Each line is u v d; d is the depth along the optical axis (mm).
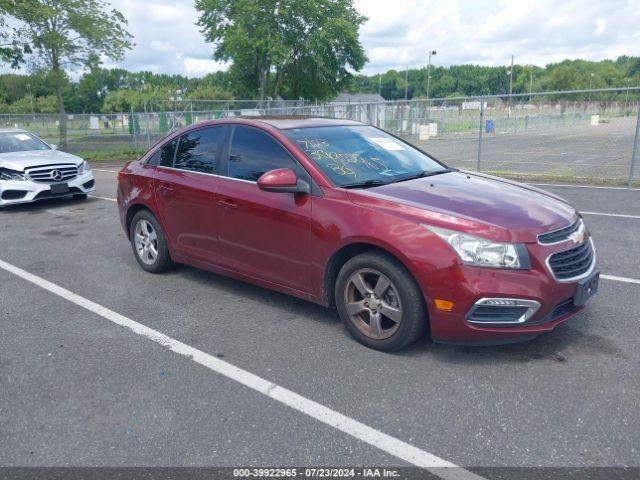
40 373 3871
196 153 5371
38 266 6594
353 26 38781
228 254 5004
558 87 80812
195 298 5270
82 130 24156
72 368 3932
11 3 19672
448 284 3559
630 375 3551
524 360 3797
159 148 5859
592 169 14484
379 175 4547
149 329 4578
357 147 4859
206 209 5090
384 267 3814
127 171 6137
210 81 94938
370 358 3916
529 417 3135
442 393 3422
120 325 4684
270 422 3191
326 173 4336
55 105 81938
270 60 37156
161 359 4027
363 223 3906
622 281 5293
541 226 3674
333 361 3895
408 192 4113
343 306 4152
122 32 23125
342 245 4016
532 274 3518
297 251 4379
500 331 3562
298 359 3945
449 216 3697
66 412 3369
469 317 3574
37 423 3262
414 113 27344
